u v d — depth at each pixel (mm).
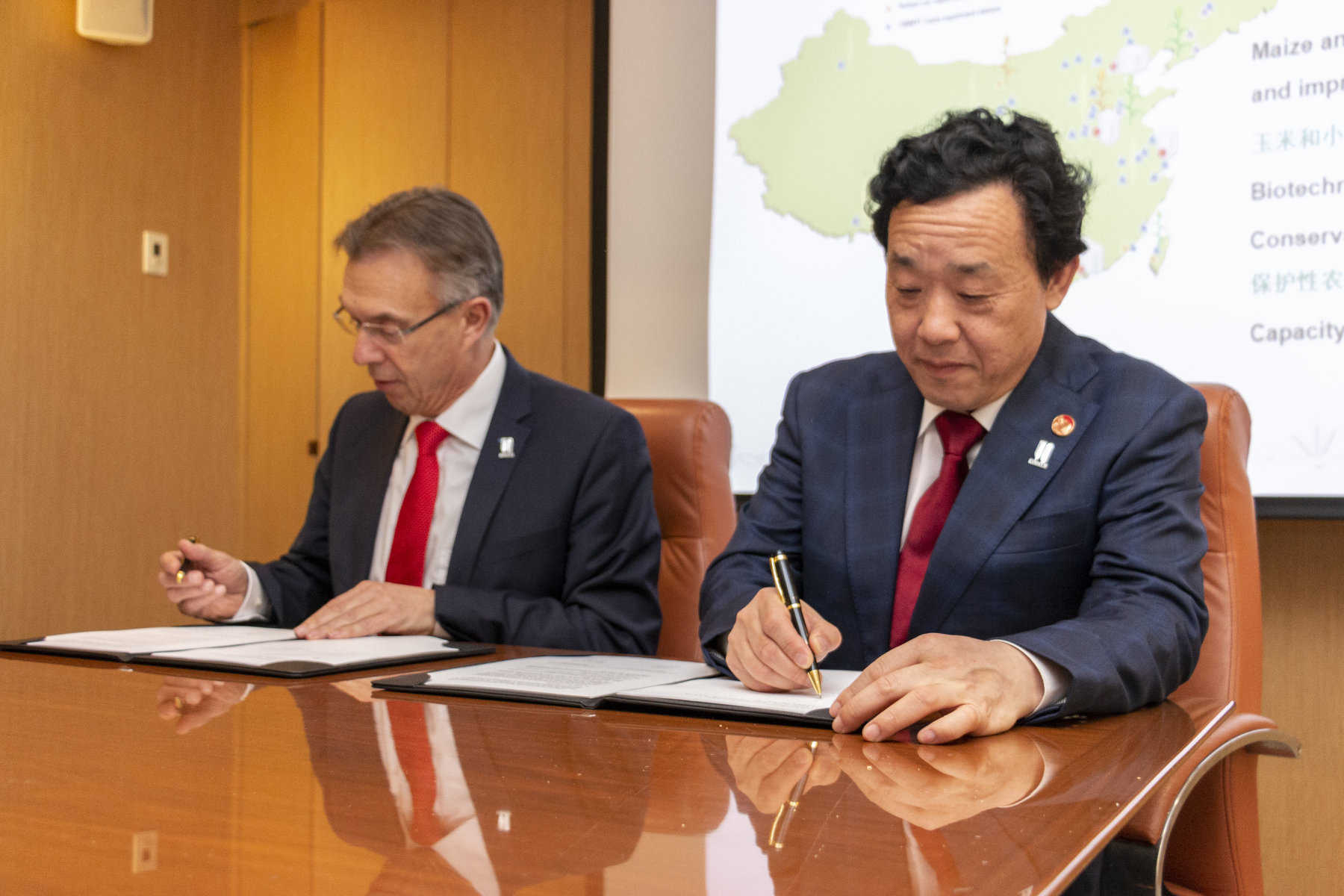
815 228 2473
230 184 3943
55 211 3406
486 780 673
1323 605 2115
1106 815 615
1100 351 1350
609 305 2740
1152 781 707
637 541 1702
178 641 1325
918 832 577
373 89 3680
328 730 824
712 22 2613
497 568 1684
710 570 1416
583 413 1770
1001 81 2281
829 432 1456
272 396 3889
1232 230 2061
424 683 1016
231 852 514
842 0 2449
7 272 3291
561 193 3275
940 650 904
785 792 658
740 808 620
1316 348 1989
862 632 1348
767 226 2523
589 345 3207
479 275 1732
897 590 1335
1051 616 1252
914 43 2373
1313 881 2125
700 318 2637
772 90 2523
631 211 2711
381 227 1694
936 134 1171
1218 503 1358
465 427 1767
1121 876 854
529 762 726
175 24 3756
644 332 2695
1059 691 937
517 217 3365
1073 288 2189
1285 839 2150
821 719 864
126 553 3594
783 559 1058
